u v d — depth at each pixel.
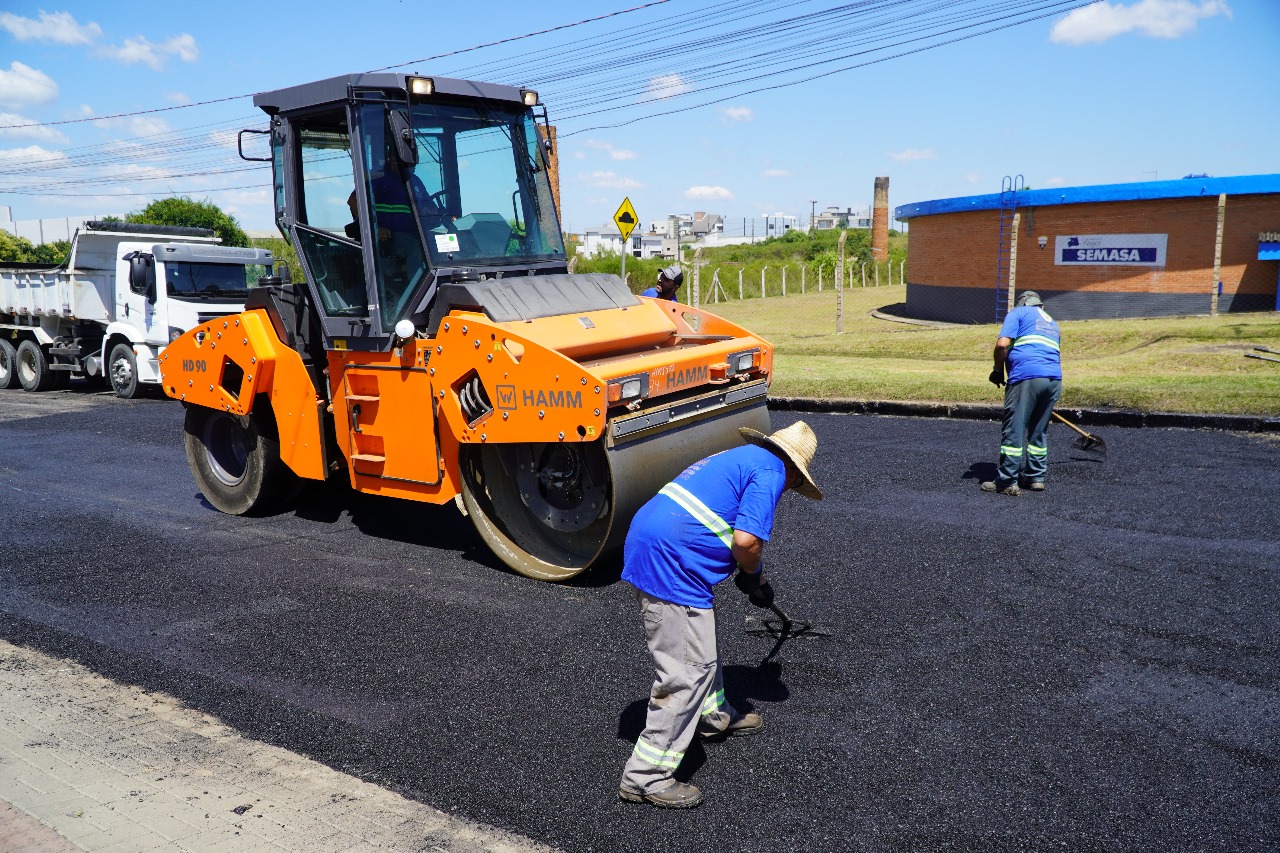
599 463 5.90
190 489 8.73
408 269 6.25
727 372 6.51
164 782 3.71
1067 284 20.78
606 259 31.91
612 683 4.52
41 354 16.38
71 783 3.71
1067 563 5.86
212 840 3.29
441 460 6.23
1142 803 3.44
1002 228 21.72
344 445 6.82
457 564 6.40
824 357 15.60
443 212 6.35
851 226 134.38
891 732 3.99
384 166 6.21
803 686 4.42
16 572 6.38
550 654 4.87
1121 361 12.80
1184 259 19.30
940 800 3.50
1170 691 4.26
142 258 13.95
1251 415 9.21
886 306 30.41
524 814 3.48
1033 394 7.24
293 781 3.72
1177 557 5.88
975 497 7.36
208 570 6.37
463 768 3.80
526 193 6.96
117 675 4.76
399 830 3.37
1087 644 4.75
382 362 6.42
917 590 5.52
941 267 23.86
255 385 7.13
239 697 4.49
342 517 7.67
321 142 6.57
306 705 4.39
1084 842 3.23
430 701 4.39
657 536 3.57
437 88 6.30
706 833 3.34
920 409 10.86
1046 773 3.65
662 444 5.84
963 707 4.18
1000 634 4.90
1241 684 4.30
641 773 3.50
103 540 7.10
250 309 7.31
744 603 5.44
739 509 3.61
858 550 6.23
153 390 15.77
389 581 6.07
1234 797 3.46
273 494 7.64
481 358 5.80
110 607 5.71
